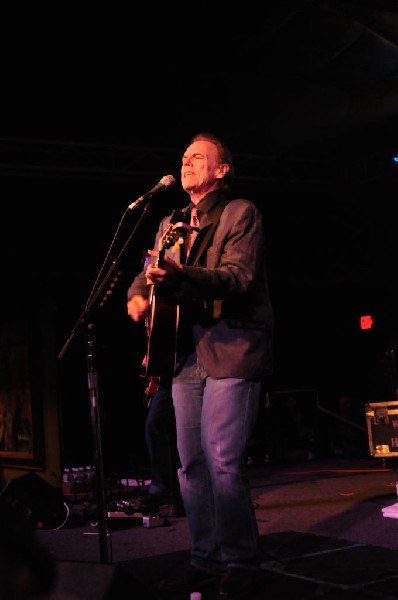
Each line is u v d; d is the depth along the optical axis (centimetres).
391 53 884
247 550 288
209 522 310
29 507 525
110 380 1067
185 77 889
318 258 1205
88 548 454
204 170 311
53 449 998
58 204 1048
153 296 309
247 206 302
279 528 473
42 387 1017
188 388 311
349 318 1276
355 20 803
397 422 819
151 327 298
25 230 1028
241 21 787
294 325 1281
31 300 1022
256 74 902
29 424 1027
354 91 975
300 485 732
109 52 830
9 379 1075
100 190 1053
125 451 1059
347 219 1207
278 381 1266
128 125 1000
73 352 1027
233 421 289
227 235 298
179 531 491
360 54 880
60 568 176
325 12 784
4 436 1091
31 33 783
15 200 1027
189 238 317
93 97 920
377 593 280
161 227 344
